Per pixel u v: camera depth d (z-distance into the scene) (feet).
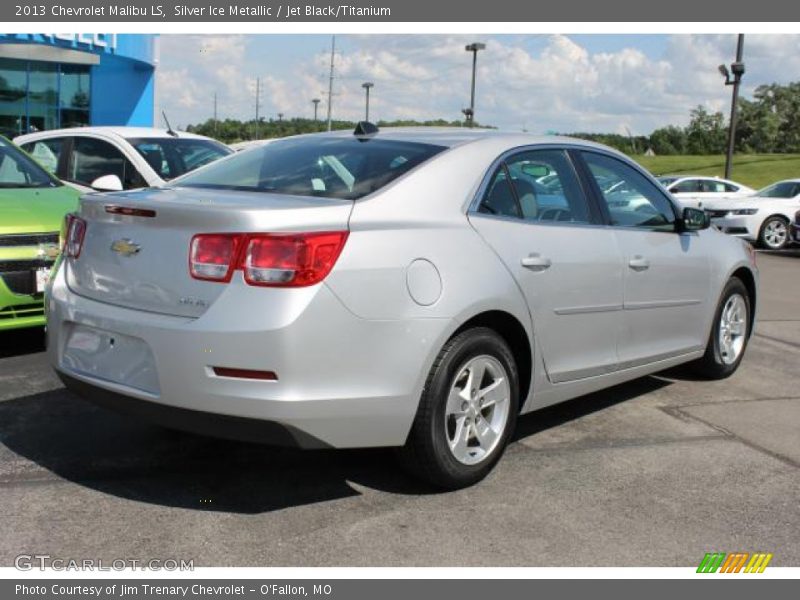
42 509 11.24
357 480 12.60
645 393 18.17
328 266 10.51
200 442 13.94
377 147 13.26
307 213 10.71
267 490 12.14
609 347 15.03
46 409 15.35
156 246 11.03
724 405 17.37
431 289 11.36
